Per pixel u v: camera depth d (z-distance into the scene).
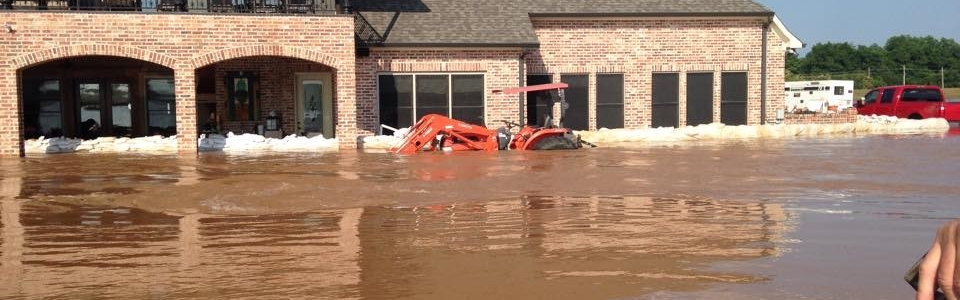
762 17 25.89
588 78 25.33
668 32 25.59
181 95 19.94
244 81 24.06
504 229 8.57
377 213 9.66
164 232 8.51
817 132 25.84
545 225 8.78
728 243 7.74
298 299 5.91
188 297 5.98
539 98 23.16
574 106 25.31
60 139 20.88
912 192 11.27
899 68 100.94
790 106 37.75
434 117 19.62
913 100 31.02
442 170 14.56
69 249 7.68
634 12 25.12
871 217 9.16
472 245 7.76
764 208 9.87
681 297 5.86
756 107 26.23
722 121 26.14
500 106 24.17
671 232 8.32
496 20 24.55
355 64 22.38
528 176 13.45
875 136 24.56
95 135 24.56
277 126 23.84
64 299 5.94
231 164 16.11
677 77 25.81
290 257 7.29
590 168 14.77
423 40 23.44
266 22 20.36
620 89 25.56
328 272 6.72
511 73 24.19
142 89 24.72
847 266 6.76
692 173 13.85
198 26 19.95
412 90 23.73
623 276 6.50
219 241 8.02
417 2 25.08
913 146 19.94
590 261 7.04
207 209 10.05
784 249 7.45
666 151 18.88
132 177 13.65
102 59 24.30
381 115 23.62
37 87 24.23
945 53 102.00
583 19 25.14
